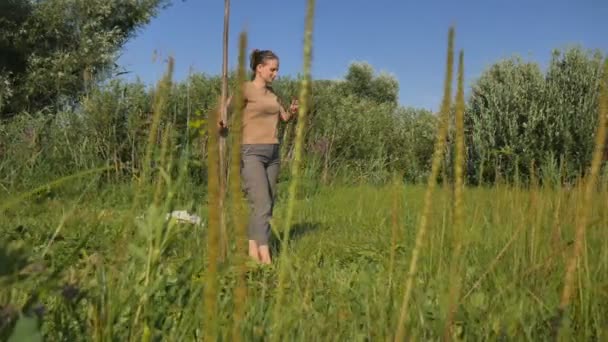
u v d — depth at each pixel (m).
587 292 2.32
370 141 19.67
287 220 0.92
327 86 22.67
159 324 1.85
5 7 20.66
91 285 1.67
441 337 1.72
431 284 2.35
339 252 4.95
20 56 21.48
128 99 13.03
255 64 5.11
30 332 1.01
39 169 10.62
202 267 2.08
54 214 3.96
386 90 49.19
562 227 3.35
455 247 1.10
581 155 16.44
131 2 23.41
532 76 19.33
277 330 0.96
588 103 17.16
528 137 17.97
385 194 9.22
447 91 0.90
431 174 0.93
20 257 1.12
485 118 19.05
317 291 3.02
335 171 15.99
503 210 4.23
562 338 1.34
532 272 2.88
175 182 1.68
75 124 12.81
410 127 22.59
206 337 0.70
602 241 2.72
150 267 1.62
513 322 2.24
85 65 20.69
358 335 2.13
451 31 0.87
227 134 4.20
